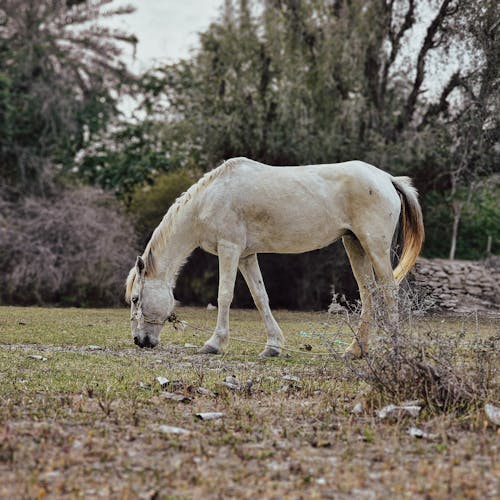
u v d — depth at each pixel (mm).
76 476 3117
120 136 23625
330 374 6074
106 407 4461
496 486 2984
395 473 3197
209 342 7621
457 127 16859
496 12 16078
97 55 23625
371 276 7922
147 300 7602
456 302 13680
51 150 22484
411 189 8008
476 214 19969
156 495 2859
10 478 3051
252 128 17547
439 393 4551
